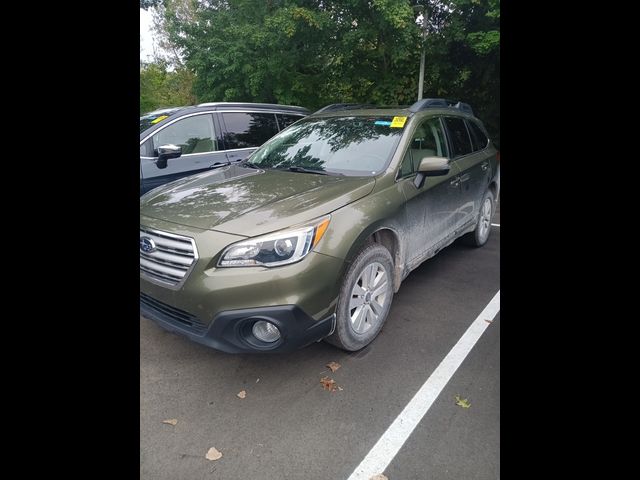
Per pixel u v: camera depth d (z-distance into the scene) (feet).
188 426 7.75
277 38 36.83
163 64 63.31
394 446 7.32
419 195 11.25
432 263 15.56
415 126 11.97
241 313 7.89
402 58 36.81
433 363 9.62
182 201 9.73
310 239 8.28
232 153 18.54
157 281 8.58
